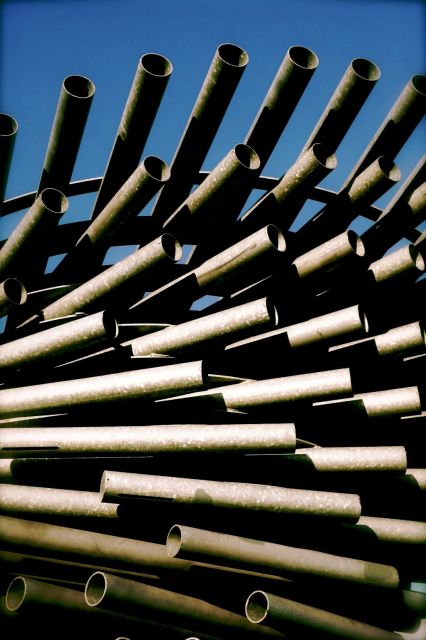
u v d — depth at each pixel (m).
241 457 5.45
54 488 5.26
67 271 6.09
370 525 5.68
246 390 5.45
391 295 6.15
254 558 4.91
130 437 5.05
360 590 5.27
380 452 5.39
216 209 5.84
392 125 5.97
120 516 5.05
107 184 6.03
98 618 4.62
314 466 5.42
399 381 6.33
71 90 5.46
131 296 5.68
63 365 5.65
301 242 6.18
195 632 4.84
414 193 5.95
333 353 5.97
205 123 5.73
